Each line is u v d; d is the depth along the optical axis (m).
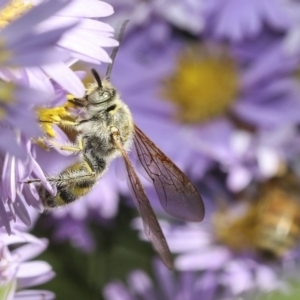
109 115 0.20
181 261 0.25
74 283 0.24
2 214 0.18
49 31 0.17
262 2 0.25
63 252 0.24
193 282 0.25
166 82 0.26
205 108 0.26
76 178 0.20
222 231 0.25
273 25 0.25
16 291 0.19
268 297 0.25
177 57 0.26
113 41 0.18
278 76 0.25
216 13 0.25
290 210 0.25
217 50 0.26
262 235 0.25
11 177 0.18
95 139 0.20
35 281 0.19
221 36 0.25
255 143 0.25
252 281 0.25
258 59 0.25
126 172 0.20
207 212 0.25
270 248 0.25
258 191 0.25
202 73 0.26
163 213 0.25
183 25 0.25
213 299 0.25
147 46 0.25
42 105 0.17
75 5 0.18
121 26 0.20
